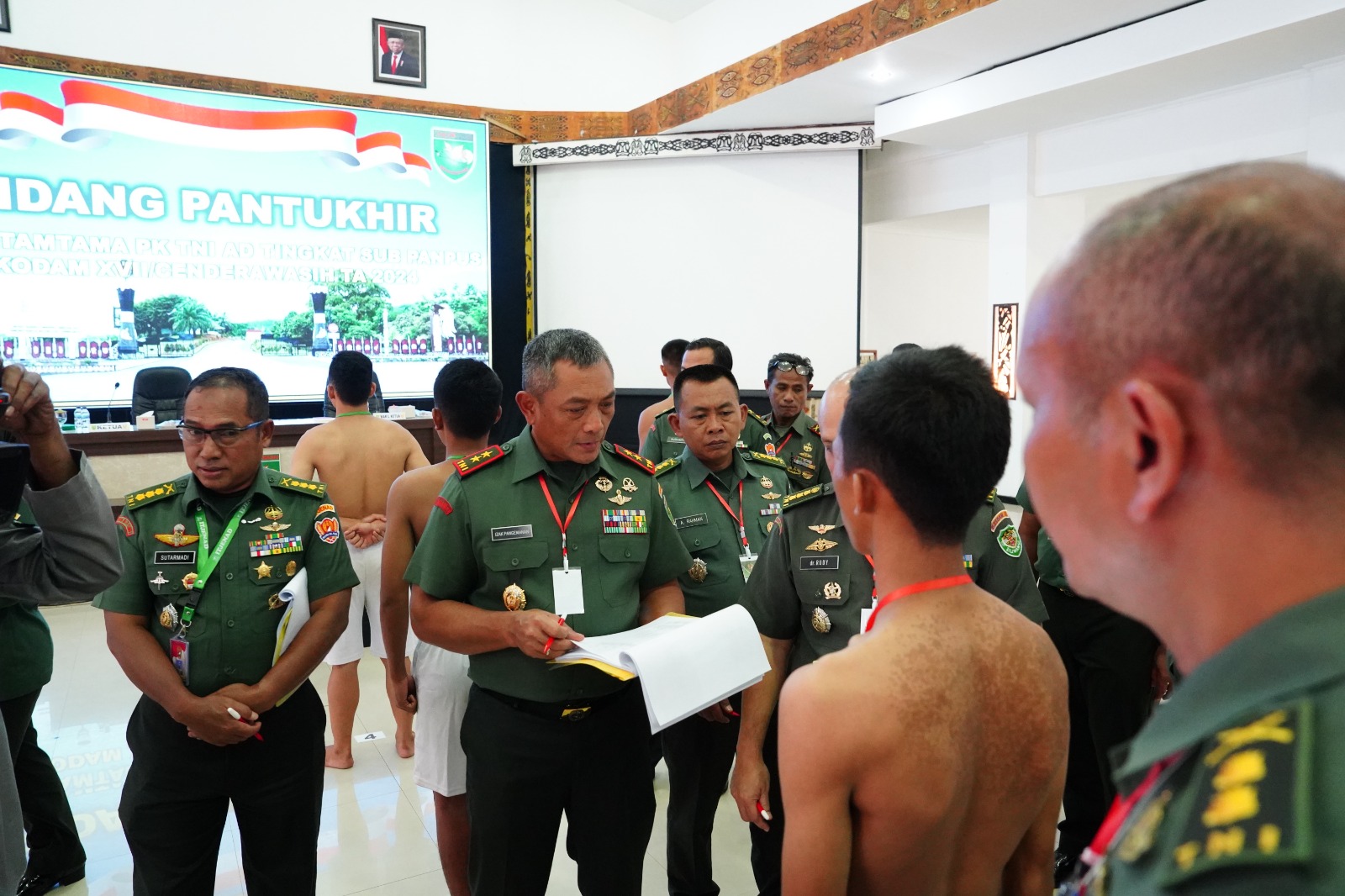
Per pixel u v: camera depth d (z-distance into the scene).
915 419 0.85
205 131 6.65
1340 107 5.12
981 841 0.88
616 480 1.85
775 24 7.09
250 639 1.73
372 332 7.31
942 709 0.81
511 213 8.17
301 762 1.81
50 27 6.36
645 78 8.46
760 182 7.91
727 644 1.46
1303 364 0.34
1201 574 0.38
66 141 6.18
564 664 1.64
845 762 0.79
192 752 1.69
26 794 2.27
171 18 6.78
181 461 5.70
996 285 7.54
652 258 8.12
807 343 7.91
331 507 1.90
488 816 1.69
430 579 1.71
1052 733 0.89
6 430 1.15
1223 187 0.38
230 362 6.79
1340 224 0.35
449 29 7.84
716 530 2.37
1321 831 0.29
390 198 7.33
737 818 2.80
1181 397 0.37
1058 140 6.98
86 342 6.28
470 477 1.76
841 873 0.80
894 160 8.73
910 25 5.55
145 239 6.45
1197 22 4.96
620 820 1.73
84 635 4.66
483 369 2.31
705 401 2.36
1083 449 0.42
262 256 6.87
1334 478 0.35
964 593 0.88
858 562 1.64
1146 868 0.34
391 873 2.48
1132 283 0.38
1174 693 0.39
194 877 1.74
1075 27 5.42
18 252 6.04
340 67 7.44
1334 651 0.33
